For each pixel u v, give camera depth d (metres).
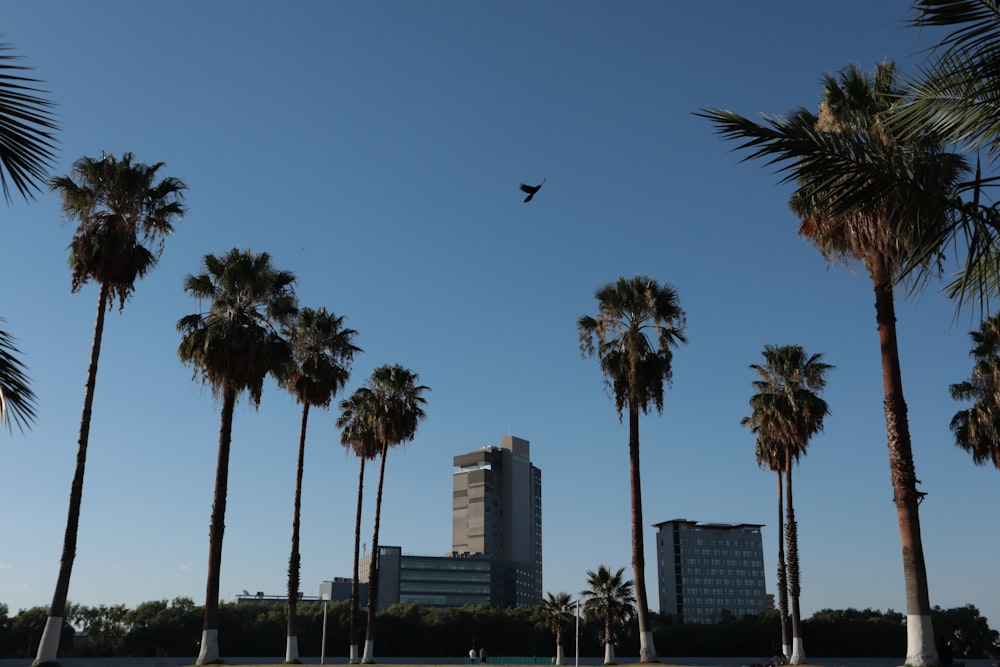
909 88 9.71
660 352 42.62
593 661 119.19
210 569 37.66
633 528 40.31
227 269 40.56
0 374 8.78
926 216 9.34
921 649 20.33
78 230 33.91
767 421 57.06
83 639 126.38
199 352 39.12
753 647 151.50
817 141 9.36
